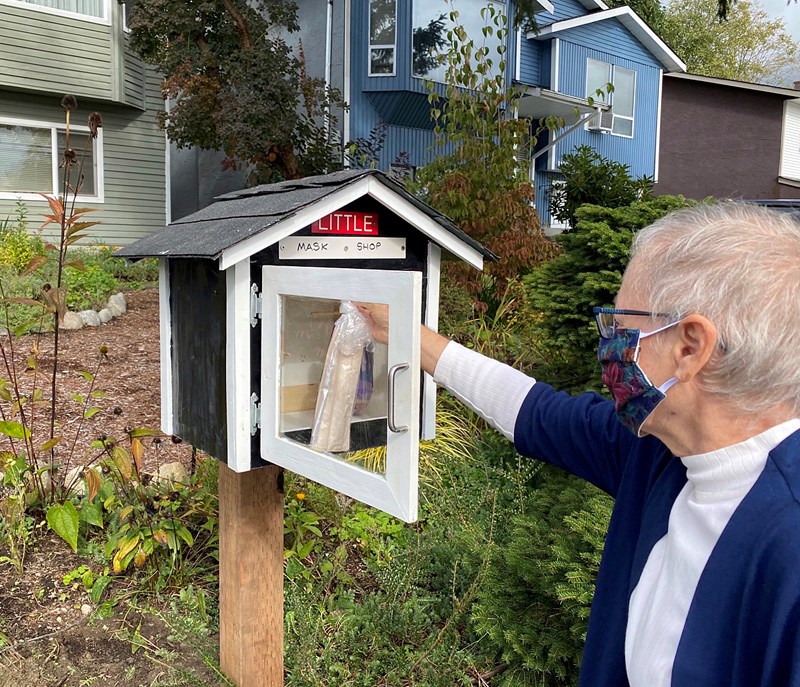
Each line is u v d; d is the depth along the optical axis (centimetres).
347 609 272
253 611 221
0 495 326
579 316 356
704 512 103
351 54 1197
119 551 283
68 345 637
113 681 237
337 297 150
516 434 162
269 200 193
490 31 699
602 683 119
